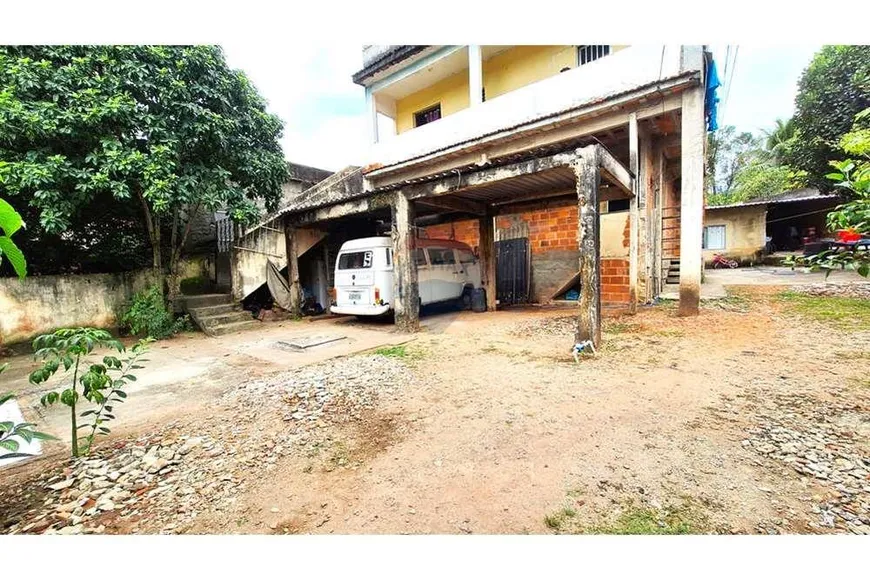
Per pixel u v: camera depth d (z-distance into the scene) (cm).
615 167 580
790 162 1021
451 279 936
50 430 335
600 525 191
